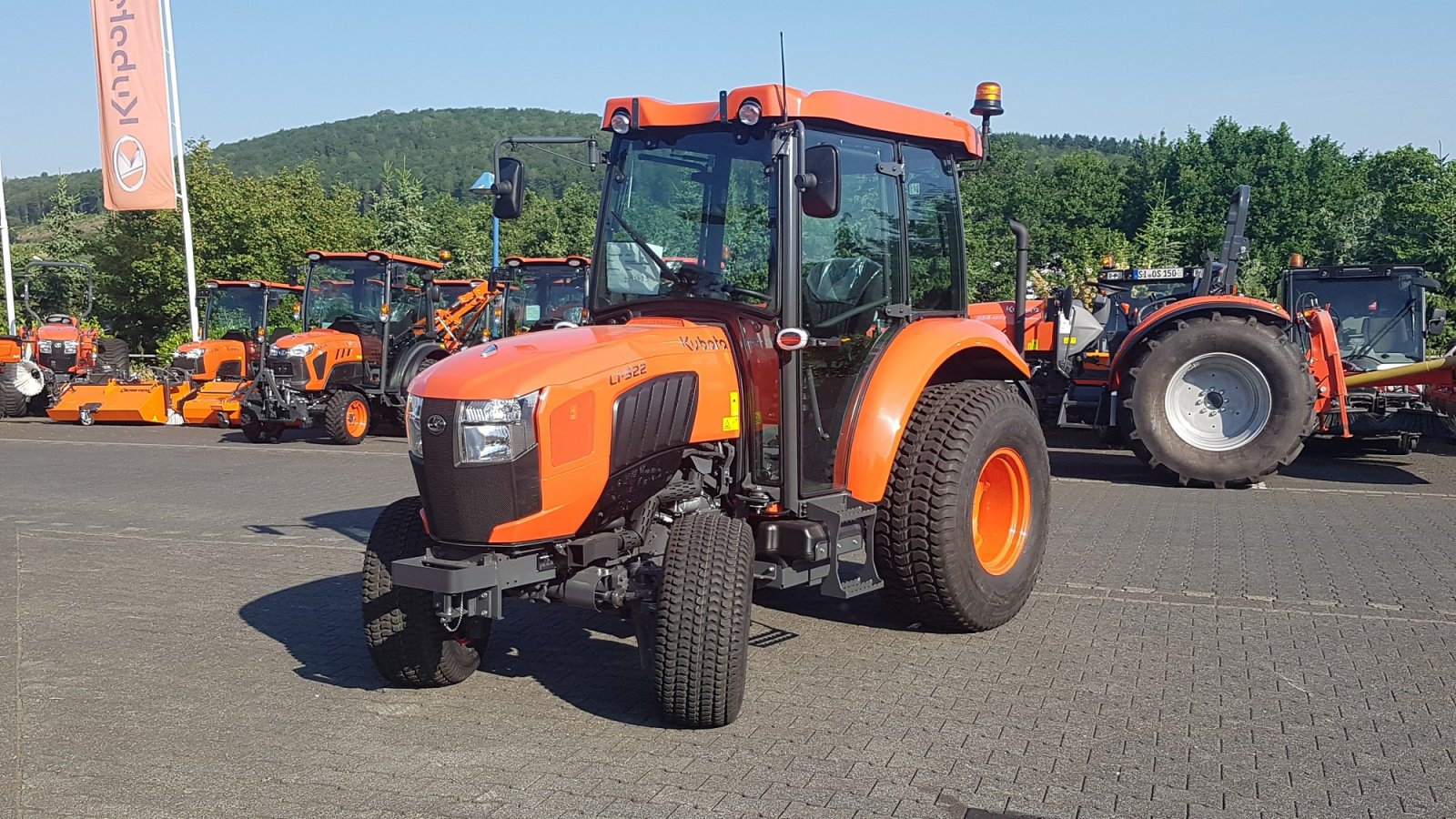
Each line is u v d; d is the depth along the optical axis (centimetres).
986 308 1285
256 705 488
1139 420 1062
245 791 399
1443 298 3123
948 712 472
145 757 430
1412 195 3853
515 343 495
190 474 1228
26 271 2225
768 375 517
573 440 452
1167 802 386
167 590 695
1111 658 544
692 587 442
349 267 1694
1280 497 1006
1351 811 380
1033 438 612
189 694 502
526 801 388
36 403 2095
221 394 1769
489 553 450
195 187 3397
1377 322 1338
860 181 561
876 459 541
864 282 563
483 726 461
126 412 1841
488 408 444
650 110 536
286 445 1573
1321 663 533
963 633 586
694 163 534
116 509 993
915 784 400
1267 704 480
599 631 598
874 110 552
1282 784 400
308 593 685
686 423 488
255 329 1939
